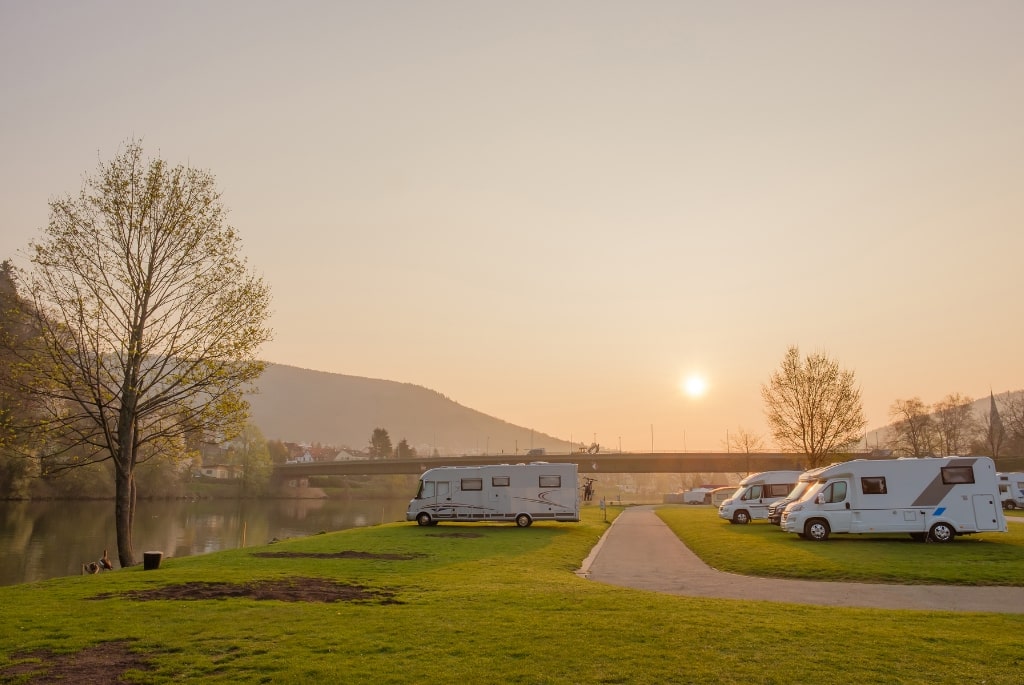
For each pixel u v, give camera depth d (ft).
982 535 106.52
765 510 148.15
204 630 41.63
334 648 37.01
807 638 38.01
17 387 97.40
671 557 92.58
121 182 102.22
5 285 106.63
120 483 101.45
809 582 67.15
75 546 157.07
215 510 296.92
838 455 189.06
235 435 108.78
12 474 222.48
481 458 395.14
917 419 417.28
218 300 105.70
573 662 33.86
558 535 119.75
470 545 100.17
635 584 65.98
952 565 73.82
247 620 44.32
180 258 104.37
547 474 139.23
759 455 347.15
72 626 43.09
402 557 84.07
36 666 34.71
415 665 33.63
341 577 64.95
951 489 97.55
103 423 100.89
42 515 216.54
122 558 99.40
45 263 98.07
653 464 369.91
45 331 97.35
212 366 104.06
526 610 47.16
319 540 109.19
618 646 36.73
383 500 483.92
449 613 46.06
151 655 36.35
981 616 44.78
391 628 41.47
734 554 88.28
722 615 45.01
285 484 472.03
